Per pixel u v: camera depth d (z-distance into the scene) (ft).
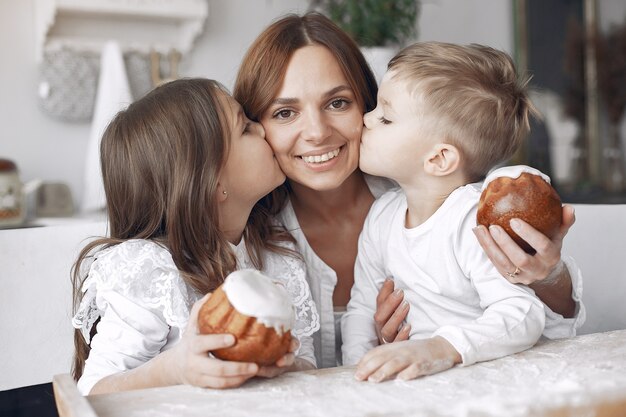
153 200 3.55
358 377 2.39
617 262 4.31
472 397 2.15
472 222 3.33
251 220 3.95
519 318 2.78
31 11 8.95
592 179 11.65
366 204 4.36
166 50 9.53
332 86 3.69
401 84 3.53
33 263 4.08
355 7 9.13
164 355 2.64
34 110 9.03
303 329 3.71
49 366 4.09
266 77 3.71
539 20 11.73
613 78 11.52
